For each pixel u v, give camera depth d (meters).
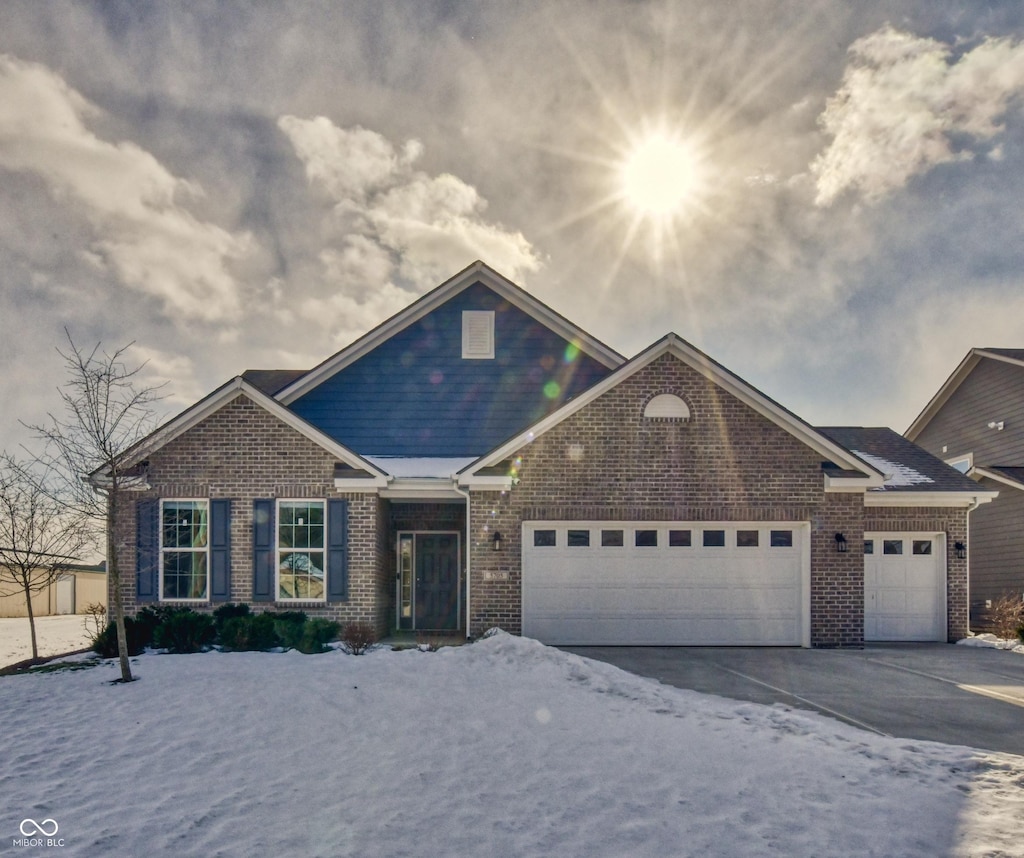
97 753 7.84
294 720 8.73
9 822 6.23
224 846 5.74
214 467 15.55
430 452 18.70
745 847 5.55
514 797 6.50
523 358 19.19
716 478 15.64
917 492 17.55
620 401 15.76
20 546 18.34
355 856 5.54
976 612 23.64
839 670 12.87
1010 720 9.46
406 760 7.44
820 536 15.61
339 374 18.97
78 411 11.77
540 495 15.62
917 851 5.46
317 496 15.55
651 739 7.98
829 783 6.69
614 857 5.44
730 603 15.58
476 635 15.45
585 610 15.55
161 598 15.29
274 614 14.79
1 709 9.54
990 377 25.73
